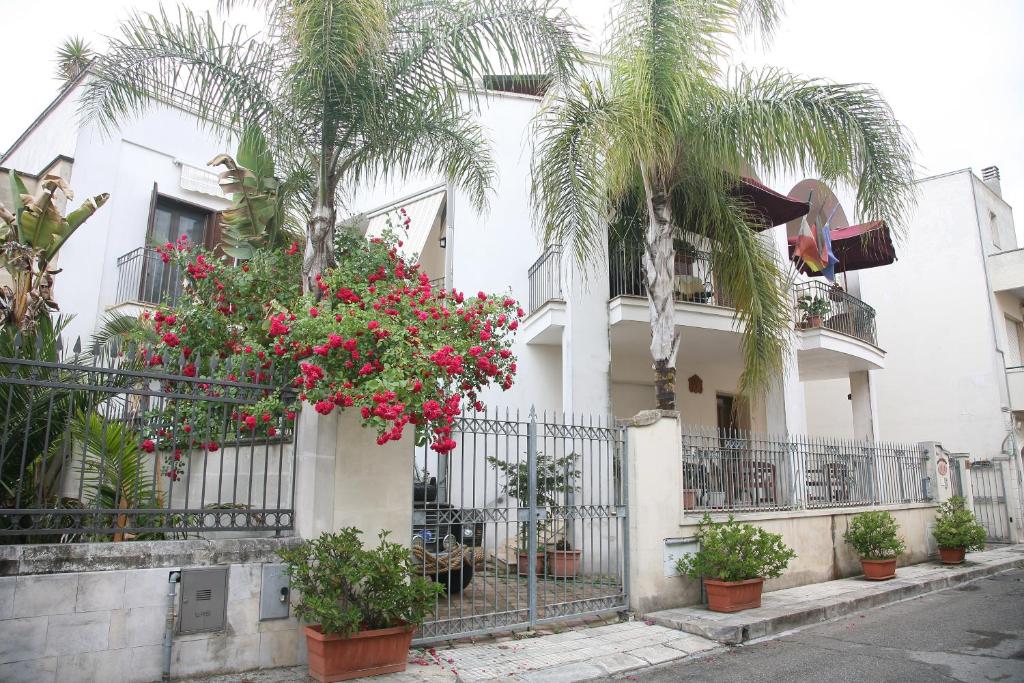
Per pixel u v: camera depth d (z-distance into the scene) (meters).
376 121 7.38
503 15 7.58
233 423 6.43
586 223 8.89
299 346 5.84
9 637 4.43
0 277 11.70
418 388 5.44
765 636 7.53
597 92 8.98
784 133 9.09
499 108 14.76
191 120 15.50
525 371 14.03
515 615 7.26
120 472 5.35
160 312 7.50
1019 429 19.39
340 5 6.59
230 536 6.81
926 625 8.05
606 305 12.27
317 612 5.20
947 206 20.19
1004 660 6.42
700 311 12.44
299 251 8.67
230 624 5.34
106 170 13.97
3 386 5.54
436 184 15.36
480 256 14.23
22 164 15.88
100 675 4.73
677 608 8.37
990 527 17.69
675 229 10.68
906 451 13.80
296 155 7.79
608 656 6.44
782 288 9.91
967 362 19.25
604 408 11.83
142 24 7.07
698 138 9.28
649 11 8.85
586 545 9.87
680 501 8.66
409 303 6.36
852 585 10.27
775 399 13.61
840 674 6.02
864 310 16.25
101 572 4.84
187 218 15.50
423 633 6.50
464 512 6.89
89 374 5.13
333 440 6.09
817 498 11.10
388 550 5.74
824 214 17.22
